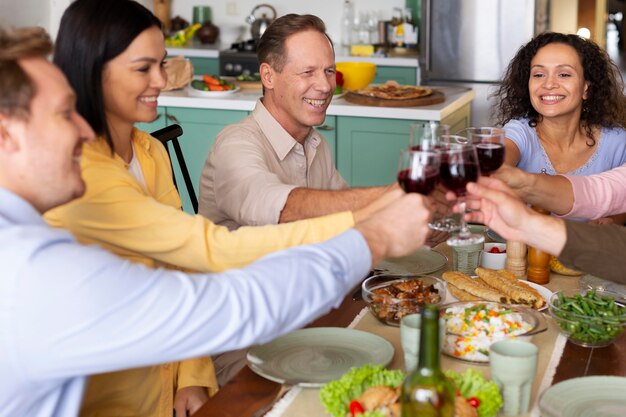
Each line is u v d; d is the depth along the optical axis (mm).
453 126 4211
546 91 2518
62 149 1124
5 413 1077
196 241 1545
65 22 1610
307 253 1193
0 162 1108
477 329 1571
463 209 1526
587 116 2607
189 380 1831
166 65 4430
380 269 2037
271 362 1534
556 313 1641
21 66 1089
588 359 1570
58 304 1029
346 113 4055
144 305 1069
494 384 1295
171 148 4344
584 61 2512
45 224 1139
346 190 1961
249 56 5957
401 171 1423
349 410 1256
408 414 1095
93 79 1605
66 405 1148
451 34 5547
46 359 1046
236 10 6613
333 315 1799
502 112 2748
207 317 1091
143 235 1557
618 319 1589
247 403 1412
